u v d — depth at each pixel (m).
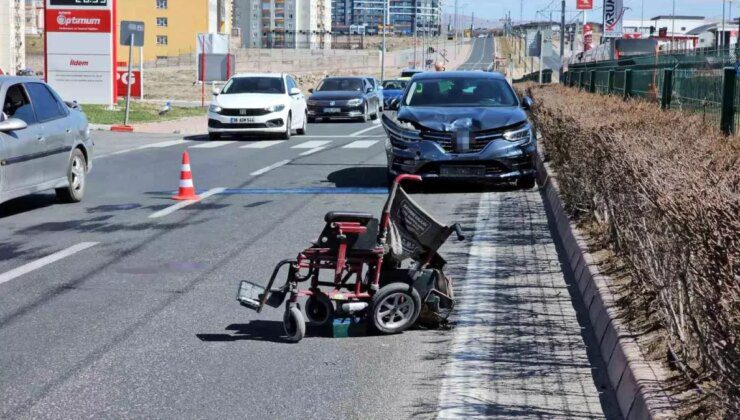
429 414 4.85
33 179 11.51
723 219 4.07
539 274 8.02
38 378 5.46
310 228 10.37
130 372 5.56
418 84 14.52
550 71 51.12
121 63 49.16
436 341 6.18
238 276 8.06
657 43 42.69
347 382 5.37
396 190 6.31
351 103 33.44
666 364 4.87
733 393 3.78
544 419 4.74
